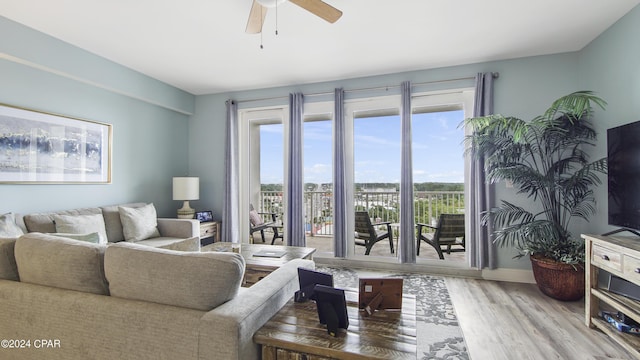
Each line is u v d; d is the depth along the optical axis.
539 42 2.95
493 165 3.05
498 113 3.34
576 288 2.68
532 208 3.24
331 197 4.12
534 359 1.91
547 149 3.02
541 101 3.22
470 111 3.50
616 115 2.57
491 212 3.14
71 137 3.14
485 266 3.36
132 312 1.19
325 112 4.07
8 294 1.37
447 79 3.53
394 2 2.29
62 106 3.07
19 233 2.45
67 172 3.11
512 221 3.11
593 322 2.24
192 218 4.20
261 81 4.06
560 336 2.16
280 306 1.42
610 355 1.94
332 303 1.17
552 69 3.19
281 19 2.52
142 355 1.17
